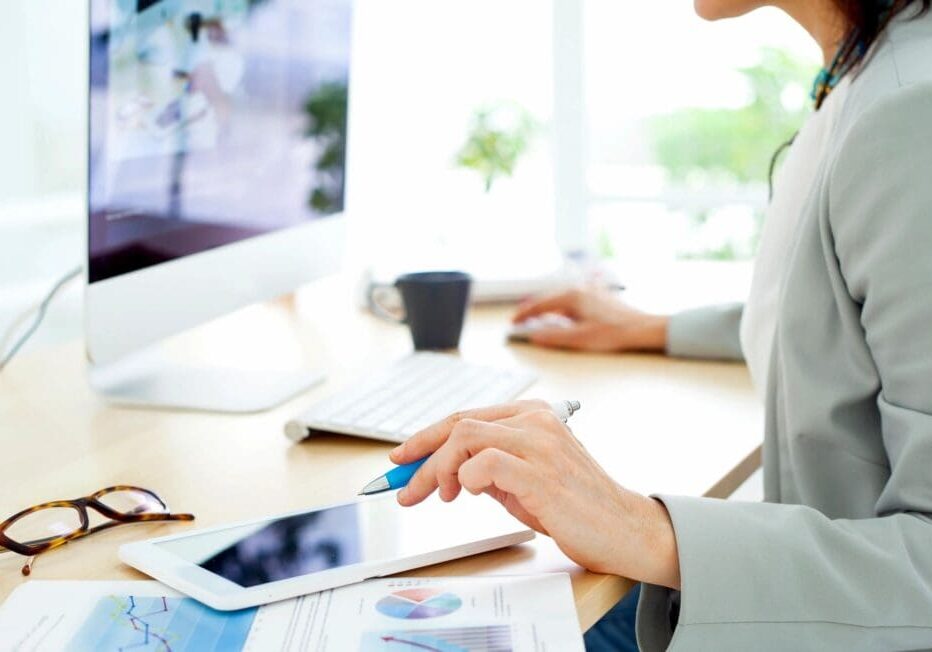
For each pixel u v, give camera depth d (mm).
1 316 1687
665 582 755
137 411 1163
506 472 716
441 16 2404
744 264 1942
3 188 1681
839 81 1013
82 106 1795
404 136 2420
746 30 2648
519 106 2918
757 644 740
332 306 1694
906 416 817
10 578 747
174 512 871
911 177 807
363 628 649
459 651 621
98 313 1086
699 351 1391
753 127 3027
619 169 2641
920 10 928
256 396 1197
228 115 1250
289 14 1344
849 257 855
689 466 994
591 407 1183
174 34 1141
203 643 632
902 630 751
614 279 1746
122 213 1099
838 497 929
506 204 2568
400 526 801
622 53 2549
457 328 1423
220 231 1261
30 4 1700
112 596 695
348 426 1043
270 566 722
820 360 916
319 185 1464
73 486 941
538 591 702
